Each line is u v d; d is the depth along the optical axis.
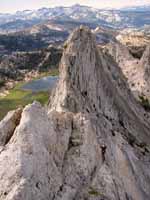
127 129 62.47
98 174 36.12
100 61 72.56
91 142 38.44
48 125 35.50
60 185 31.34
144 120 75.88
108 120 59.34
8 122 36.69
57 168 32.91
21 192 26.59
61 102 54.50
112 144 48.12
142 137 65.25
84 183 33.84
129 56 122.19
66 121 39.34
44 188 28.84
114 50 125.38
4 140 34.97
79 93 58.12
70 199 30.83
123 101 71.62
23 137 31.53
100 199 32.62
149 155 57.75
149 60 112.19
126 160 46.25
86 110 55.00
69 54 64.06
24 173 28.05
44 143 33.06
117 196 35.16
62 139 36.59
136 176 45.44
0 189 26.98
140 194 42.19
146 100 98.12
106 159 40.34
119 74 80.12
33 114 34.91
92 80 63.88
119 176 39.75
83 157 35.88
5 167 28.50
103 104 62.50
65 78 59.28
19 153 29.66
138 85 106.38
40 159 30.47
